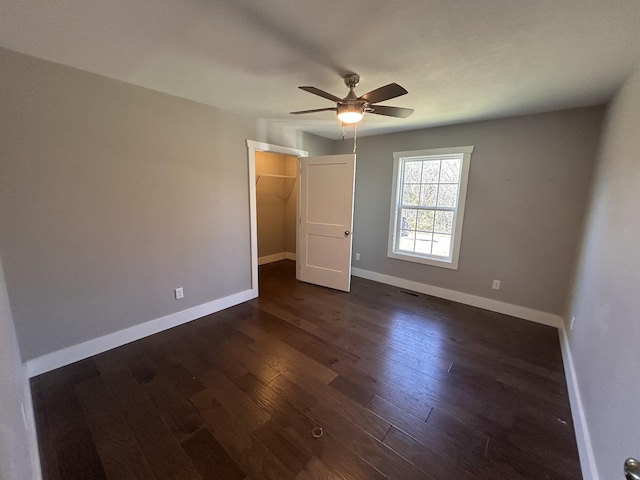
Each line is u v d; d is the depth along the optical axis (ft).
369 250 14.69
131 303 8.22
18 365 5.49
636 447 3.13
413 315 10.48
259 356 7.71
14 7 4.27
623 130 5.82
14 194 6.08
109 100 7.15
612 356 4.40
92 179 7.11
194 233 9.48
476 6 4.11
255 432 5.28
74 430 5.26
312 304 11.39
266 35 5.04
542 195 9.66
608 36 4.77
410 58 5.79
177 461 4.71
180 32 5.01
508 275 10.61
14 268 6.23
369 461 4.75
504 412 5.86
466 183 11.12
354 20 4.55
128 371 6.99
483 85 7.11
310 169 13.10
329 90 7.72
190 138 8.93
